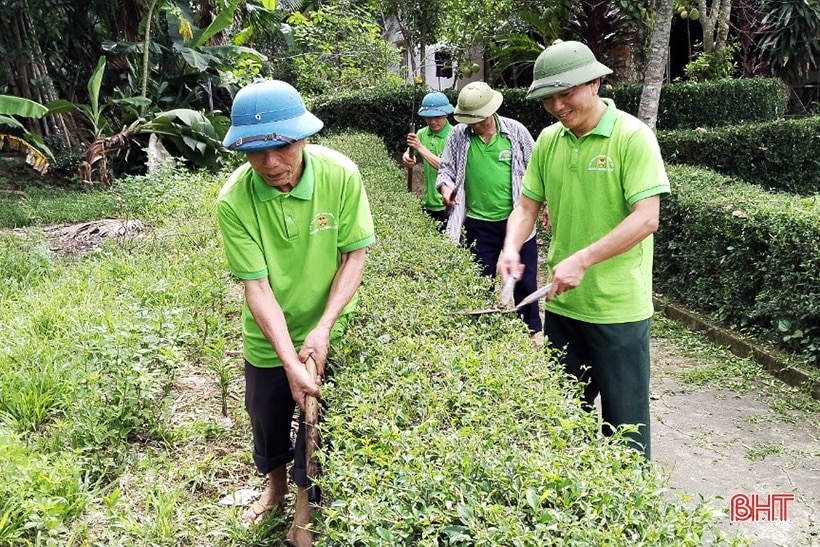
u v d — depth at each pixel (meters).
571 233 3.01
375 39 15.45
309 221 2.41
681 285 6.20
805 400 4.39
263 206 2.37
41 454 3.04
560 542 1.53
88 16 12.48
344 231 2.49
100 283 5.35
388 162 8.24
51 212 8.98
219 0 12.03
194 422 3.42
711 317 5.73
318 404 2.39
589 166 2.88
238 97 2.16
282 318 2.42
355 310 2.89
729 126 9.59
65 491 2.76
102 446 3.20
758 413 4.27
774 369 4.79
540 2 12.12
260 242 2.42
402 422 2.13
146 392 3.32
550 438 1.98
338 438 2.00
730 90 11.39
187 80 12.54
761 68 14.44
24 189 10.92
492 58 13.14
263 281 2.43
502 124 4.90
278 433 2.69
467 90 4.78
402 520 1.66
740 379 4.74
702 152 9.16
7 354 3.88
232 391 3.85
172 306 4.75
